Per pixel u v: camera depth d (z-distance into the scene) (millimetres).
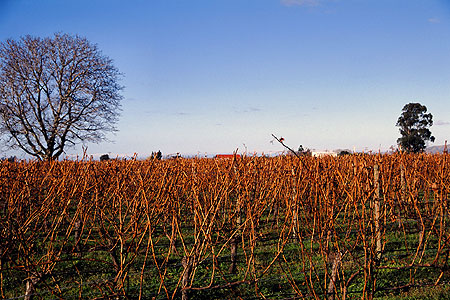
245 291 5758
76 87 31094
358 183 4227
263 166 7781
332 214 4078
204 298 5562
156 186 5188
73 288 5777
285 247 7367
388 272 6082
